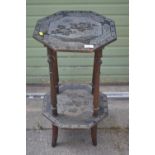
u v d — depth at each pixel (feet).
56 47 5.81
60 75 8.77
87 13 6.89
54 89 6.65
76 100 7.39
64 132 7.70
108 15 8.09
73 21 6.57
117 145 7.40
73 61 8.59
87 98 7.46
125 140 7.52
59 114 7.03
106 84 8.88
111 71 8.77
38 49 8.45
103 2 7.94
